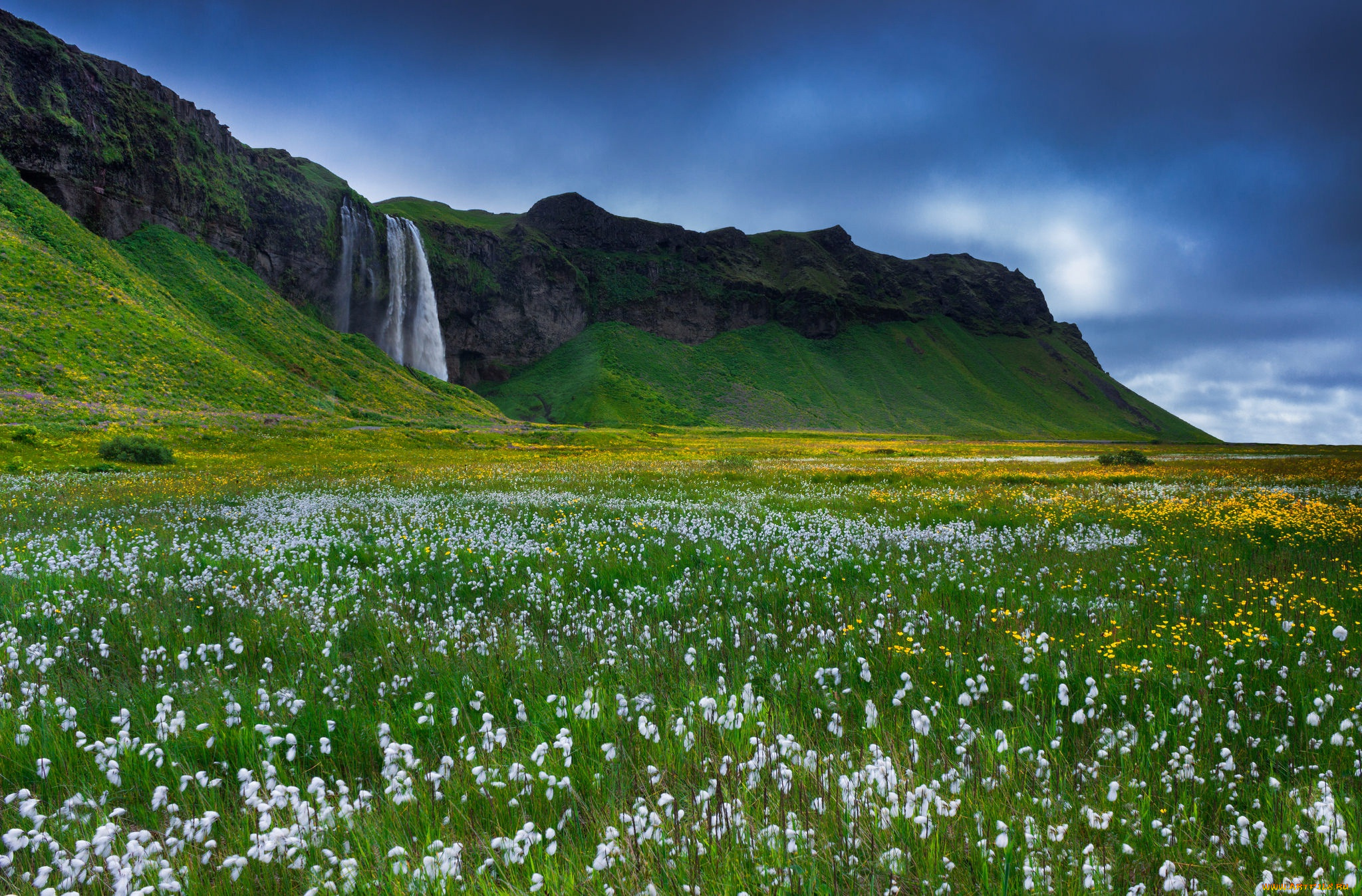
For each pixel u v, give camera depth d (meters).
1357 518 16.11
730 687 5.49
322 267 165.25
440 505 19.47
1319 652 6.02
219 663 6.30
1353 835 3.22
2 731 4.51
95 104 116.00
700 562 10.91
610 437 106.06
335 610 7.77
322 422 76.69
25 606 7.64
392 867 3.02
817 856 3.07
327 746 4.20
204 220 135.00
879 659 6.06
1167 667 5.69
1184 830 3.43
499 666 6.03
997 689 5.38
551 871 3.03
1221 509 17.95
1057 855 3.12
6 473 30.92
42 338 67.62
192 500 19.98
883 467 45.19
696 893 2.88
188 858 3.24
